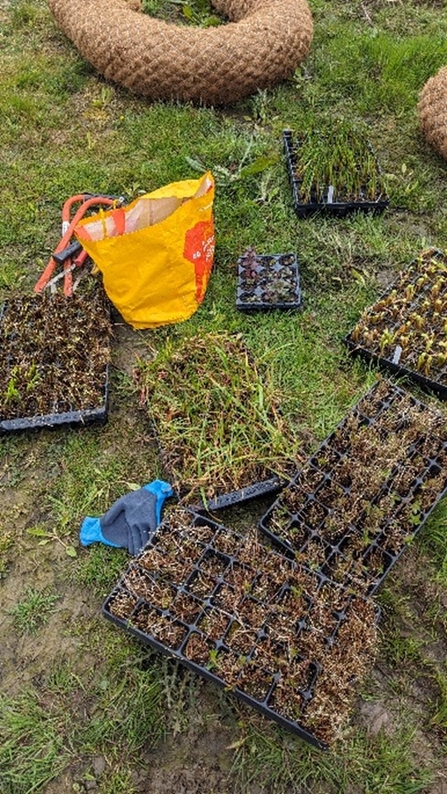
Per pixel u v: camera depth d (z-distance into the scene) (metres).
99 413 2.66
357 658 1.96
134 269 2.81
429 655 2.17
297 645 2.01
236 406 2.66
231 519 2.47
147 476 2.60
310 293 3.16
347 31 4.56
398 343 2.82
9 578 2.37
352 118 4.00
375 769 1.97
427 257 3.23
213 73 3.83
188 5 4.76
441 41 4.41
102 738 2.04
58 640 2.23
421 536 2.39
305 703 1.90
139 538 2.36
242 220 3.47
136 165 3.75
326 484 2.43
